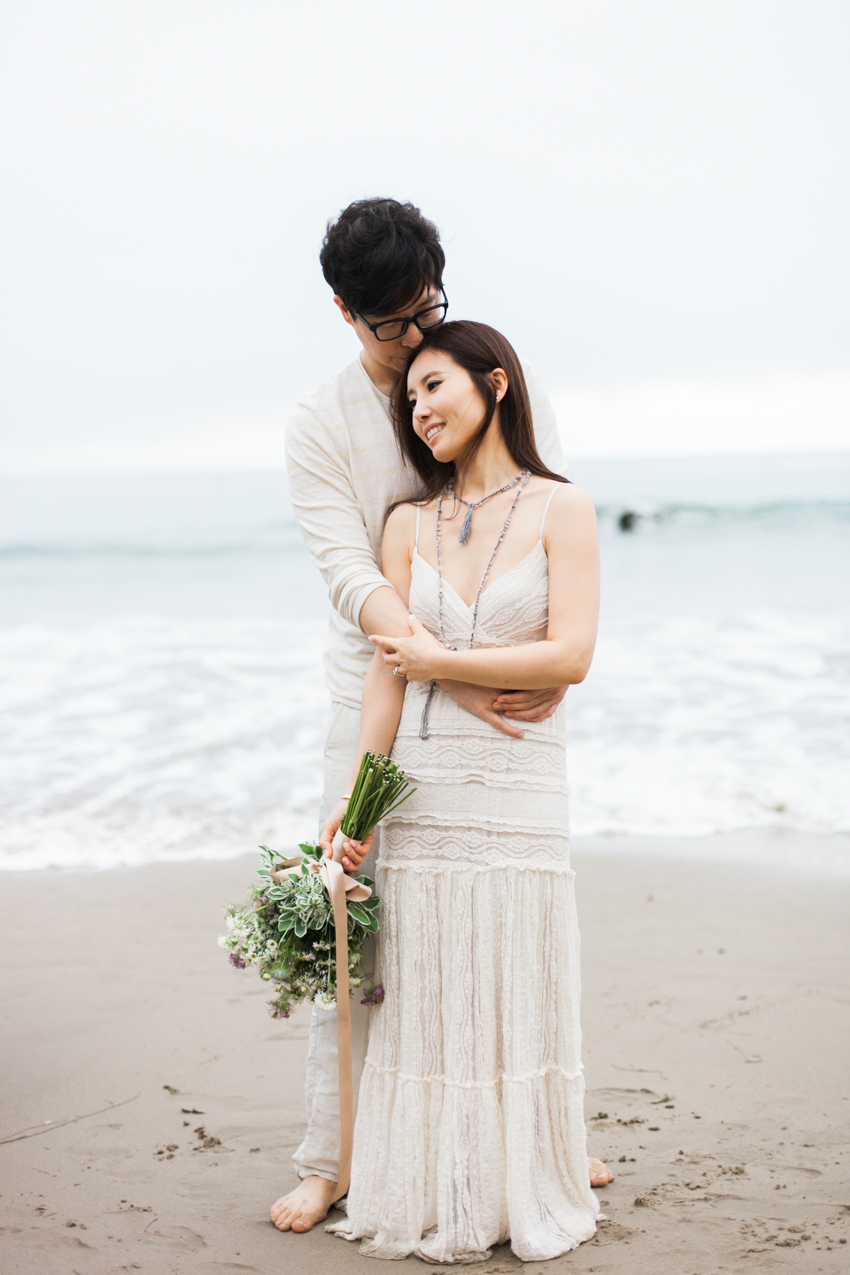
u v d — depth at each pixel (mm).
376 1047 2387
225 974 4297
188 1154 2900
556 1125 2379
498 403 2434
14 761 7715
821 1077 3285
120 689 10094
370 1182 2371
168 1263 2338
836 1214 2480
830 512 26844
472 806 2328
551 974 2363
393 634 2428
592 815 6555
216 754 7828
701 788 6949
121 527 29156
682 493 31656
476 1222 2279
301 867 2428
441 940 2328
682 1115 3066
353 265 2330
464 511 2469
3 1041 3674
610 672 10516
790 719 8484
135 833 6234
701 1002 3928
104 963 4418
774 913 4926
